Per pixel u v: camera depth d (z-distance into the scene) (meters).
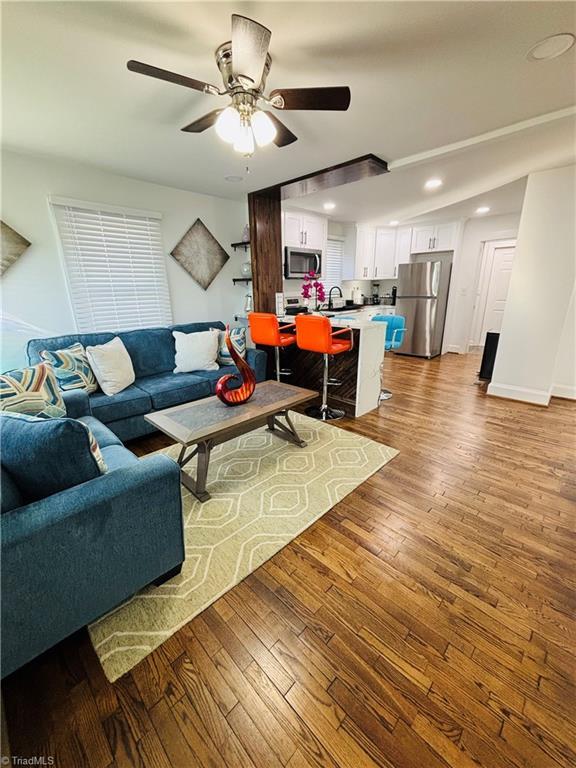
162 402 2.86
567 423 3.15
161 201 3.50
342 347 3.00
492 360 4.42
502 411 3.47
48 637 1.07
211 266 4.05
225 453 2.61
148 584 1.42
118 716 1.00
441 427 3.08
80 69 1.59
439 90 1.82
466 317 6.26
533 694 1.05
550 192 3.18
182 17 1.29
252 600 1.38
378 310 6.47
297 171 3.04
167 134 2.28
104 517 1.13
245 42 1.17
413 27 1.37
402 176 3.35
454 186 3.74
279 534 1.74
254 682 1.09
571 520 1.84
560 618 1.29
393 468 2.37
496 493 2.08
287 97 1.46
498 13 1.31
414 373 5.02
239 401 2.32
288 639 1.22
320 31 1.38
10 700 1.04
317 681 1.09
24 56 1.48
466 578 1.47
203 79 1.72
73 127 2.18
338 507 1.96
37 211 2.74
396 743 0.94
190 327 3.64
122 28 1.34
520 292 3.54
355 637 1.23
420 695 1.05
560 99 1.93
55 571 1.05
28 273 2.77
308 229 5.03
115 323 3.35
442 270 5.74
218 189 3.64
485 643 1.20
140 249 3.40
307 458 2.52
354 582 1.46
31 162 2.66
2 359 2.74
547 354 3.51
